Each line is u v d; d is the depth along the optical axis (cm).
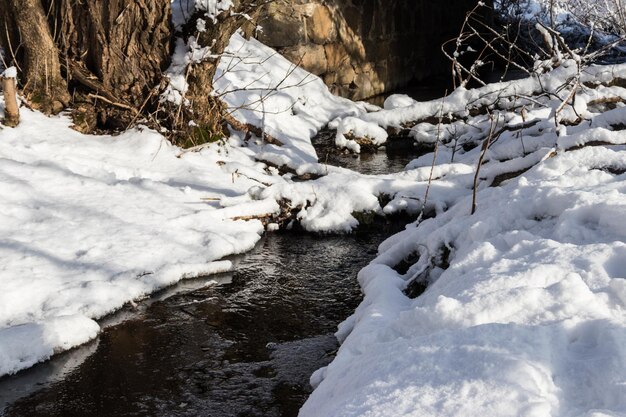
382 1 1244
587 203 385
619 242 337
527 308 299
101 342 429
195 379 390
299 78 1016
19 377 390
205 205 618
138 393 376
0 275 459
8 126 692
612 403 240
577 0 1379
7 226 521
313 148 863
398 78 1316
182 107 737
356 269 547
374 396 254
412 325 316
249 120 839
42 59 737
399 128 921
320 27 1091
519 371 246
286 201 632
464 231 434
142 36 736
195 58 727
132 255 513
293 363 406
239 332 445
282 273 536
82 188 598
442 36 1487
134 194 608
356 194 634
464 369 255
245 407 363
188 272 513
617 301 298
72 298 454
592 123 614
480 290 321
